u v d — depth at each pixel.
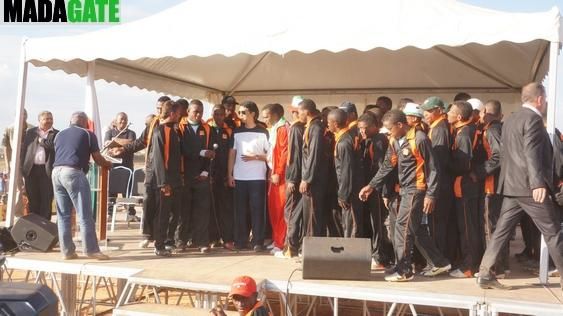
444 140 5.41
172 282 5.11
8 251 6.46
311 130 5.84
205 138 6.80
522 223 6.30
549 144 4.71
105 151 6.69
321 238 5.27
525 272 5.76
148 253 6.59
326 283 5.05
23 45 6.88
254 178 6.79
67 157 5.95
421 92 10.97
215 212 7.03
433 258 5.33
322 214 5.98
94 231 6.07
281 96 11.66
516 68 9.21
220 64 10.03
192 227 6.73
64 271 5.89
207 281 5.06
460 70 9.91
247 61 10.28
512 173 4.77
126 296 5.28
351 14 5.84
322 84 11.22
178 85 10.28
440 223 5.52
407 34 5.54
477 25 5.34
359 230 5.74
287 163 6.23
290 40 5.88
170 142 6.27
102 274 5.77
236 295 4.31
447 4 6.25
